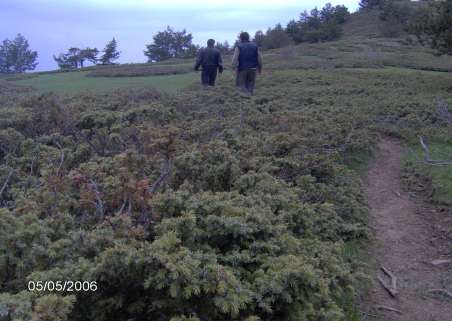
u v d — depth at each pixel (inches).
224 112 383.9
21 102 382.0
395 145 383.9
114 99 426.0
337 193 240.4
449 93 568.4
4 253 129.7
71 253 134.0
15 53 2753.4
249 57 533.0
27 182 216.2
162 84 791.1
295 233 187.2
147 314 130.1
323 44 1483.8
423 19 649.0
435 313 172.6
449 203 258.5
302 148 276.7
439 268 202.1
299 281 130.3
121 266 122.9
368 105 479.8
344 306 165.5
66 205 171.5
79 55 2539.4
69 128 315.6
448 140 372.2
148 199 160.9
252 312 129.6
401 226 242.1
